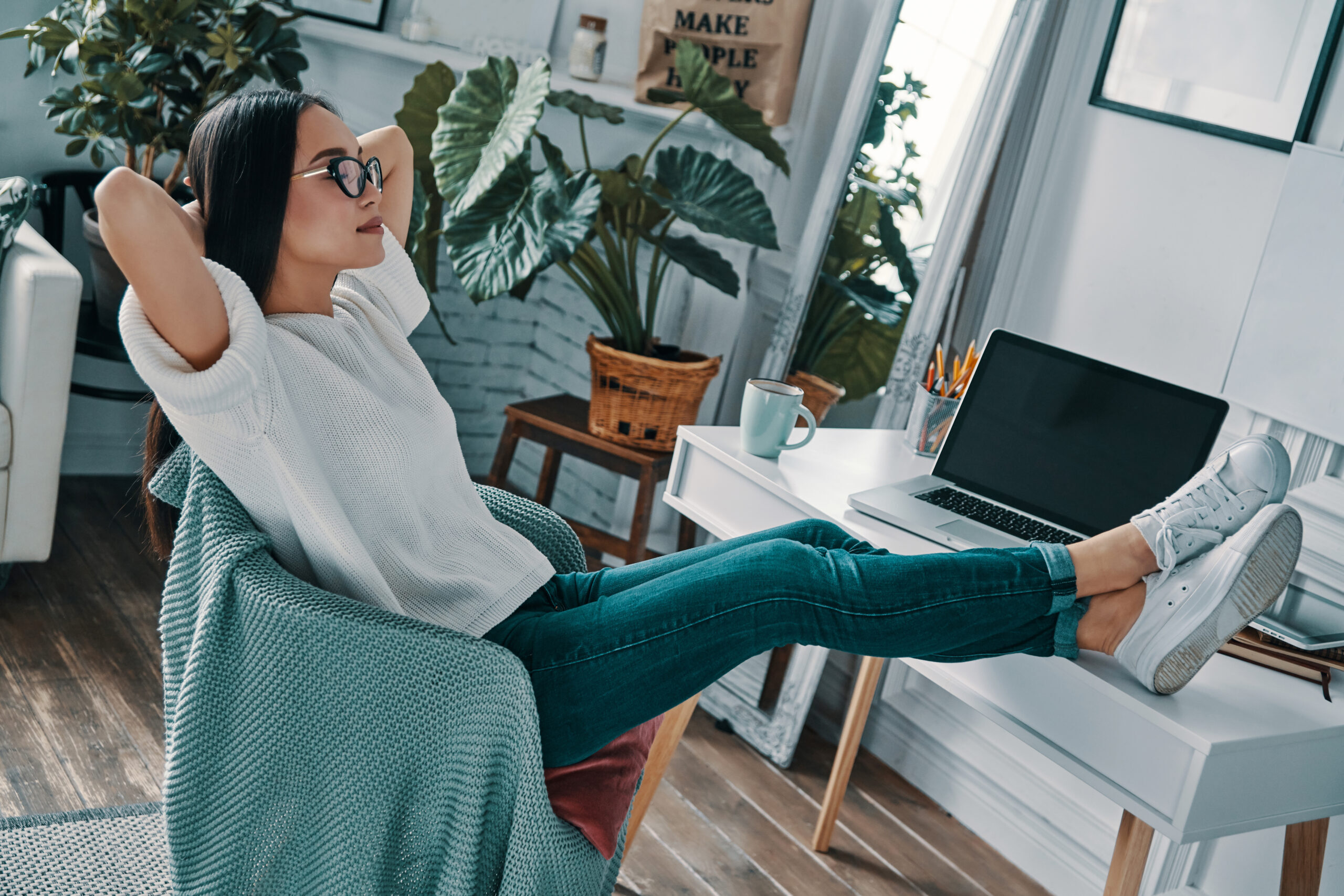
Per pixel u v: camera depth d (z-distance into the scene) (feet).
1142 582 4.46
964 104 7.27
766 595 4.33
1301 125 5.83
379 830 3.91
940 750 7.51
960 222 7.28
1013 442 5.98
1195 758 4.08
